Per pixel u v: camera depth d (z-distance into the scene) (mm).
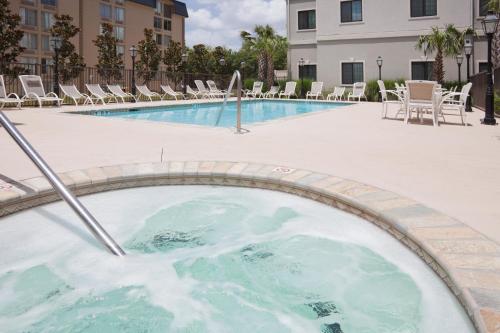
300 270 3012
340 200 3682
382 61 21891
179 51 39969
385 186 4023
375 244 3143
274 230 3654
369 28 22016
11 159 5098
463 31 19406
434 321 2148
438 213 3145
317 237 3436
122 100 17156
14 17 24359
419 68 21172
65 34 28672
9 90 18422
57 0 34688
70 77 24188
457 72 20109
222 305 2629
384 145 6516
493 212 3227
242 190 4496
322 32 23281
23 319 2510
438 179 4301
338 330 2326
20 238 3418
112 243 3279
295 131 8141
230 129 8312
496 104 11992
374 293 2629
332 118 10969
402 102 11172
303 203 4059
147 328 2412
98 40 34219
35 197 3807
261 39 25953
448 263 2295
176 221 3869
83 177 4219
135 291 2797
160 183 4566
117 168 4617
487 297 1938
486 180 4258
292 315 2496
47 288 2820
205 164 4867
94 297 2734
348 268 2938
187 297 2729
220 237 3594
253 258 3230
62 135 7309
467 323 2049
